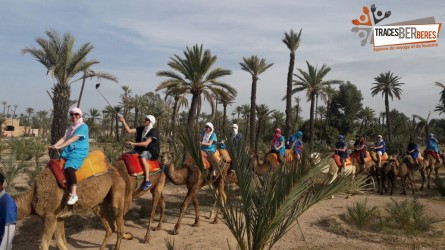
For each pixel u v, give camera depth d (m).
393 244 8.05
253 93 33.75
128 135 43.78
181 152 12.19
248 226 4.69
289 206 4.53
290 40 34.34
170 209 10.98
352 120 81.31
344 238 8.48
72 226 8.77
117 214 6.98
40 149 23.92
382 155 15.73
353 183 4.74
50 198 5.93
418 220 9.35
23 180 15.52
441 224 9.98
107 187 6.70
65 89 17.50
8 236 4.24
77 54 17.41
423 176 16.44
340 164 13.14
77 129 6.32
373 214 10.05
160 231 8.66
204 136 9.65
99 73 17.59
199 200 12.45
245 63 33.66
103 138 51.78
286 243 8.04
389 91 59.88
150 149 7.96
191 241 8.00
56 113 17.41
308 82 39.25
